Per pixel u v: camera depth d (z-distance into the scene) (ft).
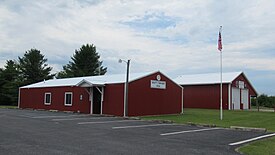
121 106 81.30
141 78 84.38
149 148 30.71
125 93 80.18
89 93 91.56
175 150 29.91
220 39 75.51
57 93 105.50
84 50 209.15
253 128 50.16
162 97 89.45
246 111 99.25
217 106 116.47
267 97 153.69
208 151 29.81
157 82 88.63
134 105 81.76
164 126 53.88
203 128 51.88
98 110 90.43
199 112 94.84
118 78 90.12
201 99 121.29
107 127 50.24
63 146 30.89
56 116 74.38
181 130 47.65
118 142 34.19
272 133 45.65
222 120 67.87
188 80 128.36
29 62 199.82
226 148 31.81
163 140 36.40
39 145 31.19
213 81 118.73
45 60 207.92
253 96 134.92
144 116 81.56
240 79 122.21
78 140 35.17
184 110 106.11
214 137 39.96
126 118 73.10
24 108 120.98
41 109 112.16
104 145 31.99
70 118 68.54
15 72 182.19
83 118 69.62
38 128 46.75
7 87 167.63
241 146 33.14
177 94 93.86
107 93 85.97
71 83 102.68
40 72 200.34
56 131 43.37
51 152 27.66
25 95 122.93
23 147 29.86
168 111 90.48
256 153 29.17
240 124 59.72
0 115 74.33
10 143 32.09
